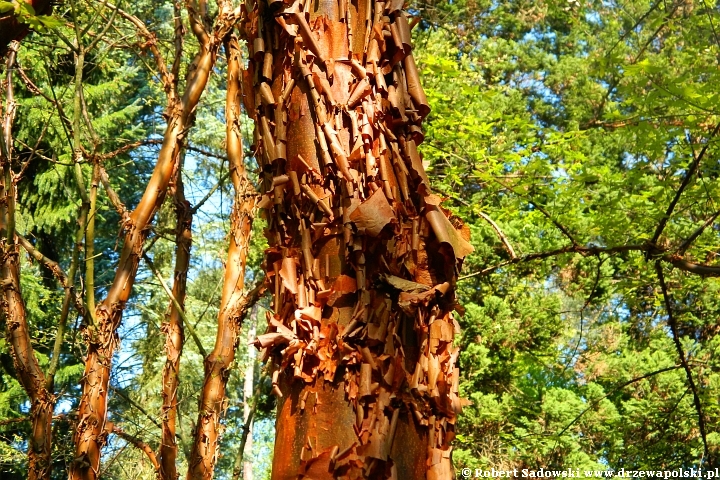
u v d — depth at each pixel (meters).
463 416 8.83
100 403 2.76
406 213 1.43
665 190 4.73
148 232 3.04
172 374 3.18
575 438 9.03
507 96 13.32
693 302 9.46
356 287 1.37
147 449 3.06
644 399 9.59
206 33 3.22
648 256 4.39
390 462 1.31
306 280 1.40
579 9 6.26
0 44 2.75
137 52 3.52
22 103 7.64
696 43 4.24
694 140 4.99
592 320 11.30
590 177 4.75
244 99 1.59
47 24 2.61
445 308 1.41
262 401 10.79
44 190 8.77
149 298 7.67
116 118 8.76
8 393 7.92
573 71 13.83
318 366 1.35
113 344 2.83
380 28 1.50
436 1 8.01
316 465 1.31
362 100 1.46
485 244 8.86
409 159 1.45
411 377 1.37
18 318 2.80
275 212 1.46
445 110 5.34
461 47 11.88
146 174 8.36
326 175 1.43
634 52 7.35
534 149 5.52
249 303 2.97
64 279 2.97
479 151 5.26
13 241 2.88
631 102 4.12
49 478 2.74
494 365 9.44
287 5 1.52
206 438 2.88
